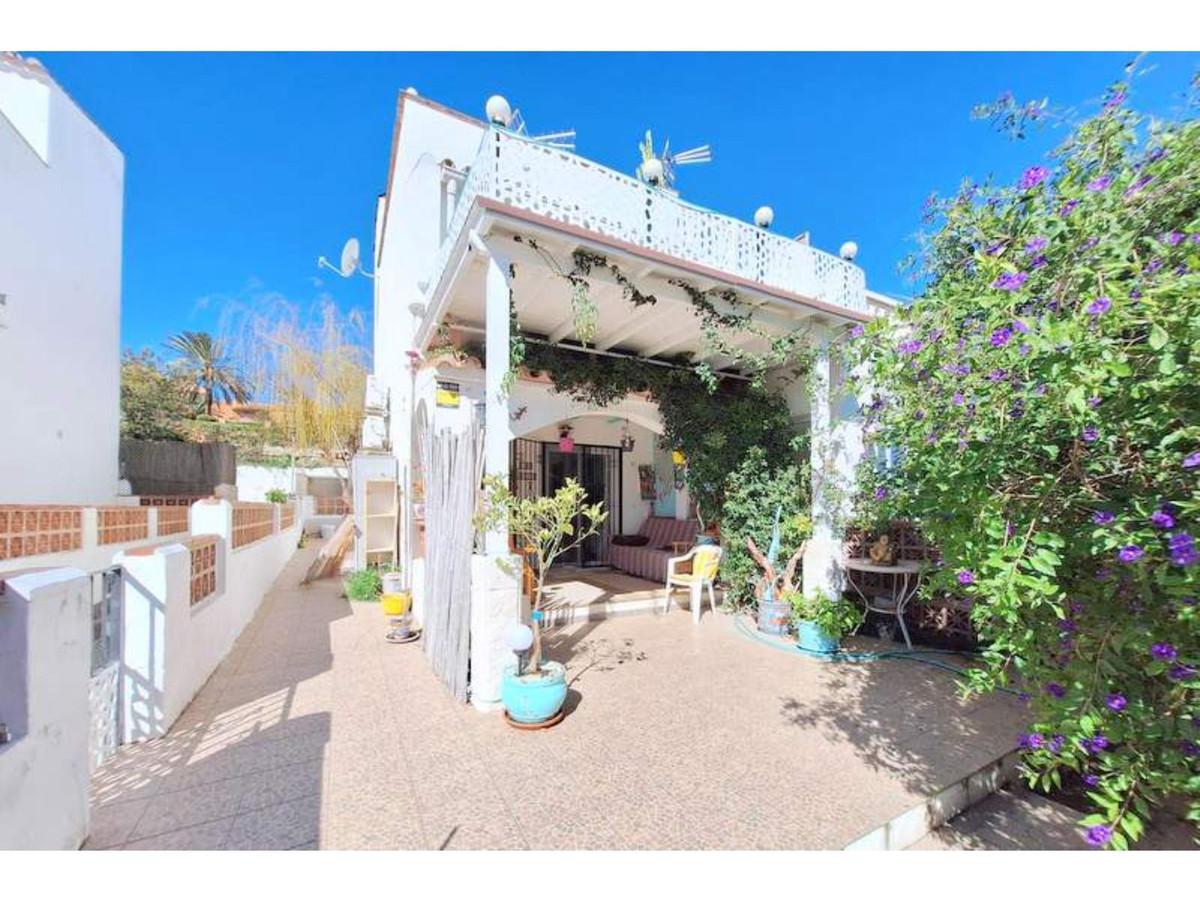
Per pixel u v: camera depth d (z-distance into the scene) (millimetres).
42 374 7762
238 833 2438
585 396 7059
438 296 5742
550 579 8734
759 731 3580
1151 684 1910
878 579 6227
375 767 3043
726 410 7340
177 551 3695
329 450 16406
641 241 4652
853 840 2465
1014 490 2049
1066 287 1890
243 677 4531
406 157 9578
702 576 6695
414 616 6500
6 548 4582
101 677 3096
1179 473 1680
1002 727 3660
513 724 3609
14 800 1838
